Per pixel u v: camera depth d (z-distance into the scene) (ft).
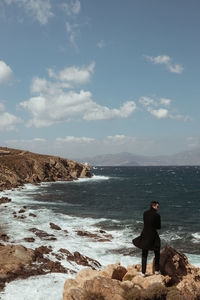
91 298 23.41
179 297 22.41
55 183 292.81
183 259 31.09
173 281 26.68
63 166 356.38
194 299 23.89
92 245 71.15
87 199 174.19
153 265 27.40
